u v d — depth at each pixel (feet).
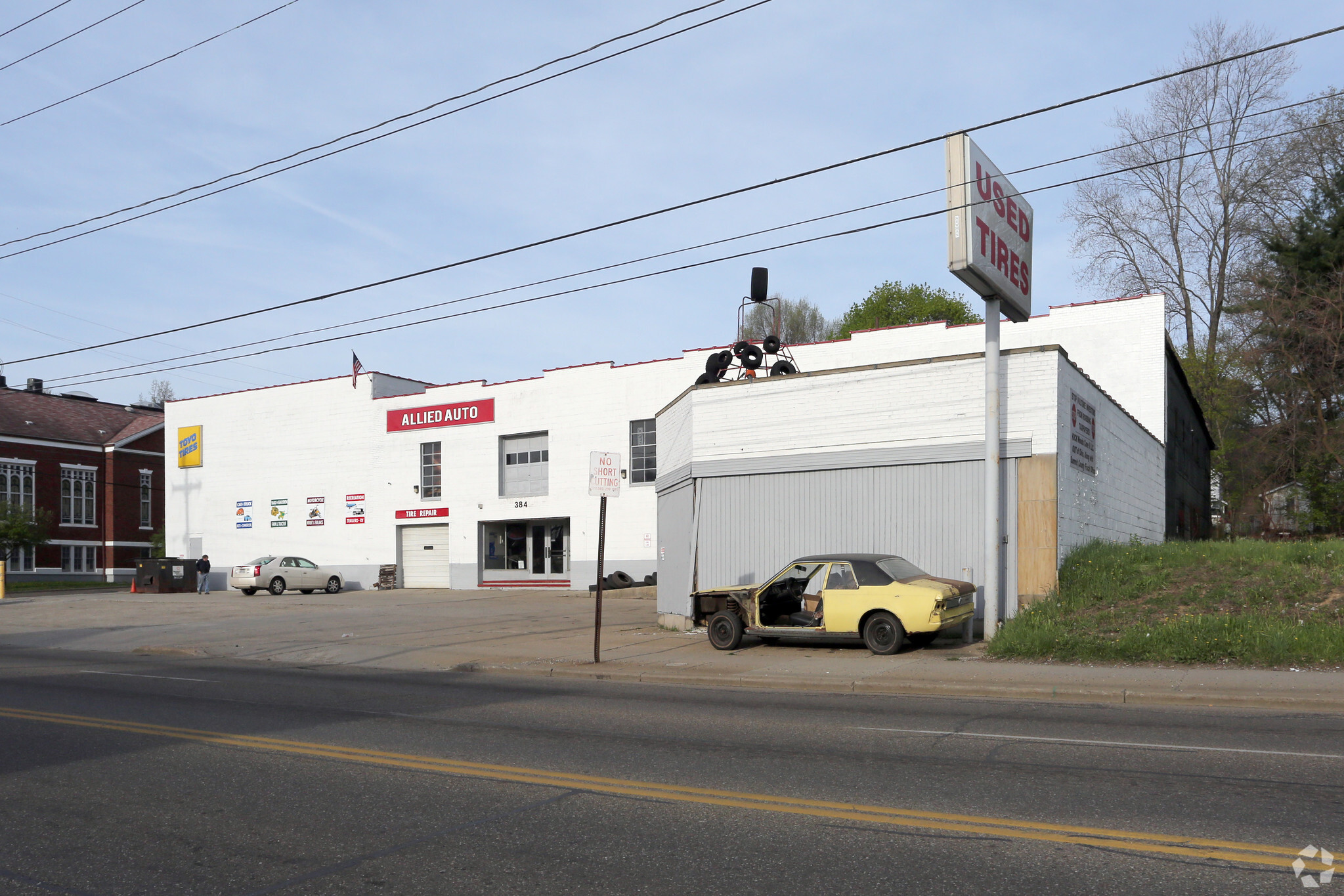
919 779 24.36
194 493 160.76
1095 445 64.13
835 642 55.88
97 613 98.48
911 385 59.26
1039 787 23.26
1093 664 44.98
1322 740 28.76
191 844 19.98
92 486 199.62
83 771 26.91
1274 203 137.80
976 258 50.42
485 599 114.73
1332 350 119.96
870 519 60.13
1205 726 31.63
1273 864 17.40
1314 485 121.80
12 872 18.44
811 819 20.84
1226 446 158.10
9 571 181.68
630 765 26.63
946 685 41.16
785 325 233.96
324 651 62.54
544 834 20.18
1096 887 16.43
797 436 62.90
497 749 29.17
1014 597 55.11
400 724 34.04
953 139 50.52
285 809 22.61
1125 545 64.90
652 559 121.70
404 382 150.61
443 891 17.01
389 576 141.49
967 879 16.97
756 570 63.82
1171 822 20.11
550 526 132.77
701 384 66.95
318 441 149.69
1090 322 98.94
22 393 205.87
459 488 137.08
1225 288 146.20
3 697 42.09
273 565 132.36
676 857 18.57
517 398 133.08
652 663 51.11
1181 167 144.46
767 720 33.91
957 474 57.62
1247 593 50.21
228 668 55.31
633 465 123.95
